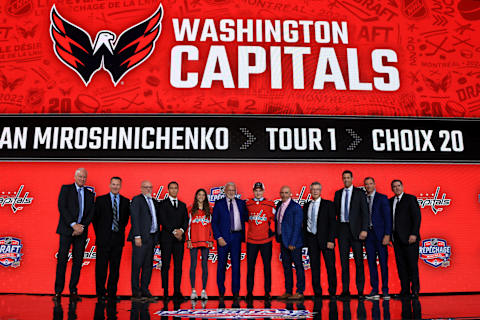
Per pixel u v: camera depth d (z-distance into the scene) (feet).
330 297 15.33
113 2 19.42
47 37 19.06
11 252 17.19
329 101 18.75
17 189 17.57
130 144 17.83
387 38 19.54
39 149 17.78
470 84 19.33
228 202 15.43
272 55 19.06
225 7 19.47
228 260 17.24
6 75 18.67
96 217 15.35
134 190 17.69
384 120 18.45
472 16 19.83
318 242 15.37
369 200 15.90
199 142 17.88
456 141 18.51
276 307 12.68
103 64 18.80
